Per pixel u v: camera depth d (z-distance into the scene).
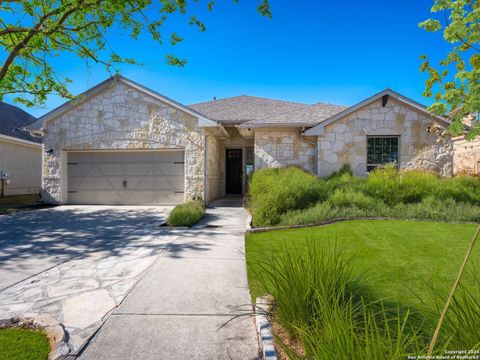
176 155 12.21
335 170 10.90
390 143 10.88
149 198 12.32
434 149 10.49
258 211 7.51
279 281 2.49
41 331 2.52
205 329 2.54
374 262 4.07
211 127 11.77
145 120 12.06
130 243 5.73
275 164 11.55
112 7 7.70
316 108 13.62
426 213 7.38
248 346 2.29
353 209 7.82
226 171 15.74
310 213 7.38
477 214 7.05
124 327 2.57
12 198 15.29
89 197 12.60
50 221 8.45
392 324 2.15
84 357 2.15
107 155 12.54
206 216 9.18
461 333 1.67
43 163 12.52
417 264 3.98
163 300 3.12
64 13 8.03
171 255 4.84
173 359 2.13
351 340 1.51
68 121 12.39
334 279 2.41
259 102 16.80
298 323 2.17
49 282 3.67
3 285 3.58
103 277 3.84
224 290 3.38
